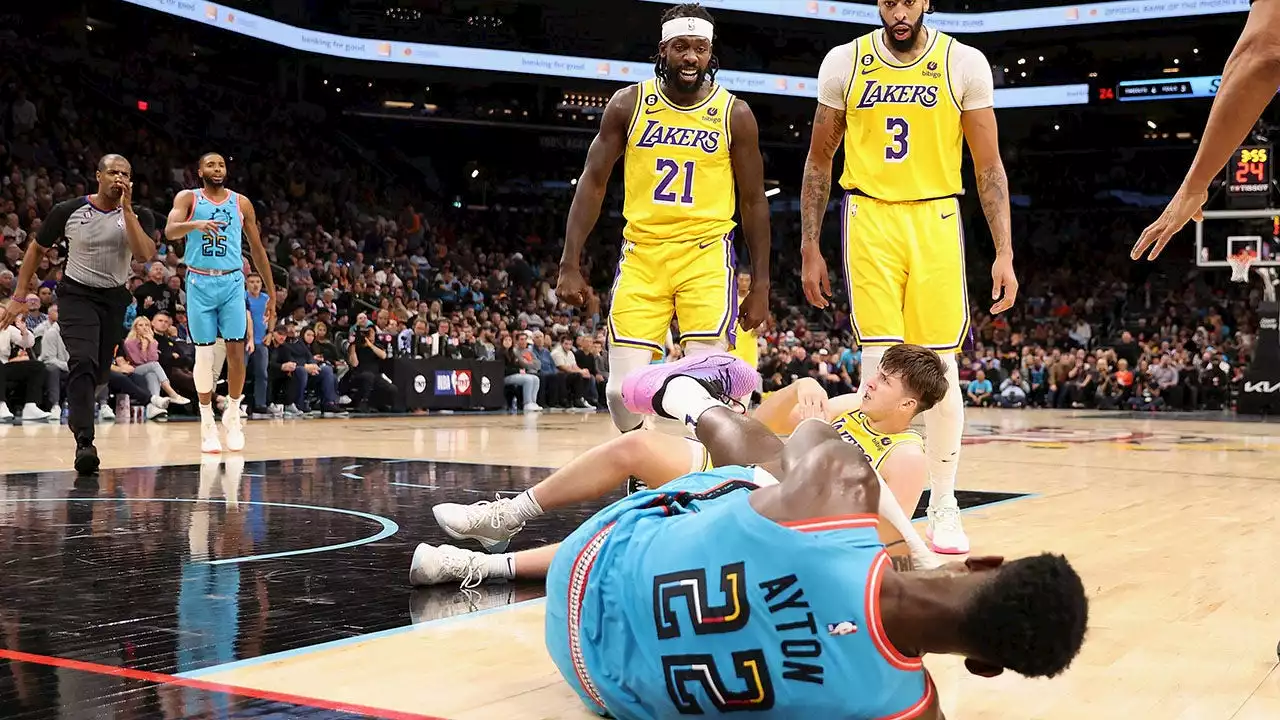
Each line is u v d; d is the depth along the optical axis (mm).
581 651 2053
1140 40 27656
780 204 32031
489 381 17406
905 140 4426
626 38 27562
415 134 29266
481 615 3059
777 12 26734
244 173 22797
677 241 4652
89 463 6551
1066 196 31797
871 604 1660
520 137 29719
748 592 1745
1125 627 2977
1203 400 22094
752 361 6820
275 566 3719
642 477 3535
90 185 18234
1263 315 19266
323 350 15531
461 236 27672
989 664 1616
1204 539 4551
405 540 4305
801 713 1757
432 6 25953
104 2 20672
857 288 4508
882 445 3379
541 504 3643
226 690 2287
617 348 4727
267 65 25469
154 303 13906
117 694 2236
